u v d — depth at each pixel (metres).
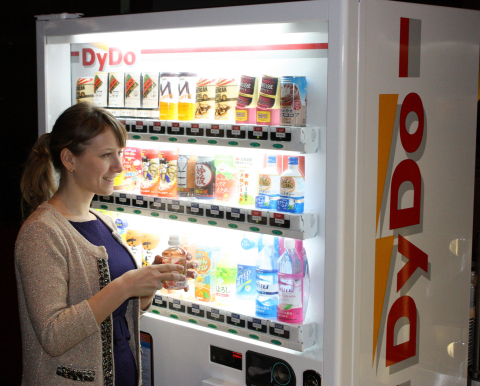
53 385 1.50
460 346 2.14
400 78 1.73
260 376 1.82
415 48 1.77
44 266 1.43
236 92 2.00
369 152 1.64
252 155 2.09
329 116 1.55
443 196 1.96
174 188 2.15
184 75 2.08
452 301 2.06
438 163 1.92
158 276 1.52
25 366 1.56
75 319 1.39
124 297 1.47
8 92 3.60
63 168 1.63
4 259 3.74
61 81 2.43
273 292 1.84
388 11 1.65
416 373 1.93
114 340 1.67
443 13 1.87
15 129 3.64
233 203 2.00
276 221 1.73
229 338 1.88
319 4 1.53
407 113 1.77
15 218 3.72
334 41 1.52
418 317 1.91
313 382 1.67
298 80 1.76
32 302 1.40
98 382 1.54
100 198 2.29
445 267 2.01
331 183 1.56
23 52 3.54
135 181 2.32
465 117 2.03
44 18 2.27
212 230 2.24
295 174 1.75
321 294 1.79
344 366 1.62
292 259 1.77
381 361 1.77
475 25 2.02
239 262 2.01
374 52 1.62
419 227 1.87
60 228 1.53
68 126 1.55
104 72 2.36
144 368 2.16
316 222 1.77
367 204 1.65
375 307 1.72
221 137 1.88
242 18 1.67
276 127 1.72
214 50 2.14
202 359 1.97
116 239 1.77
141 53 2.38
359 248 1.64
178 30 1.84
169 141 2.03
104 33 2.04
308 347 1.75
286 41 1.90
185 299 2.09
